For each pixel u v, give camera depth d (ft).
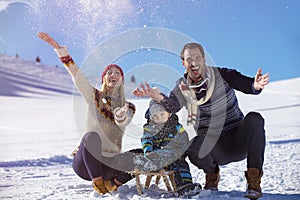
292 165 15.23
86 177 10.69
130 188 10.78
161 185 11.77
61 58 10.58
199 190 9.87
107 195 10.18
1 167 17.37
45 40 10.57
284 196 9.70
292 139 23.63
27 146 26.02
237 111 10.23
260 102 51.98
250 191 9.02
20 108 62.08
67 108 61.82
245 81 9.71
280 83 72.02
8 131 36.01
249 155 9.33
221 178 13.02
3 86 102.42
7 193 11.37
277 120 35.81
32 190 11.82
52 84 116.67
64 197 10.21
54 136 31.83
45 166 17.72
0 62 141.08
